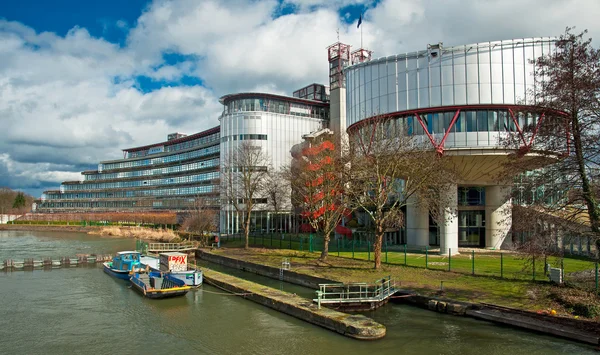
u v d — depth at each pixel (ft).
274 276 150.41
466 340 81.66
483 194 208.64
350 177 145.59
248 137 301.22
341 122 311.88
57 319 108.88
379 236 136.36
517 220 97.71
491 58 153.28
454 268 132.67
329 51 328.08
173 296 127.65
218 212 333.01
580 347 76.13
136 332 97.66
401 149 138.82
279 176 260.42
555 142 92.43
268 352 81.71
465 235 208.74
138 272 156.46
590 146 89.15
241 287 126.41
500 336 82.84
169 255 155.74
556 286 102.27
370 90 175.73
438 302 98.63
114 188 595.88
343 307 101.40
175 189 497.05
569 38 89.66
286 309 105.29
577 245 162.09
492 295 101.04
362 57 310.65
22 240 344.49
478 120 154.51
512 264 139.13
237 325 98.48
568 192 92.99
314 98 358.02
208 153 433.89
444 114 158.40
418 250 185.78
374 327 84.99
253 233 296.10
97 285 151.23
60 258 206.18
